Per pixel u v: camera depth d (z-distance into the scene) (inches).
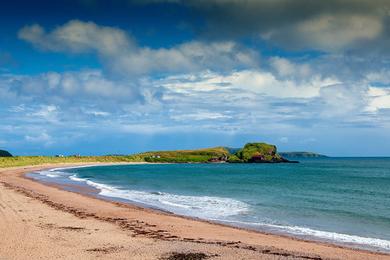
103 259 632.4
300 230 968.3
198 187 2252.7
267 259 657.0
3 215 1032.8
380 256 709.9
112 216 1110.4
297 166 6520.7
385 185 2410.2
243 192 1945.1
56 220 995.9
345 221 1106.1
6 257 625.9
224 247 740.7
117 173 4077.3
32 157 7071.9
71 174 3752.5
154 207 1359.5
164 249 710.5
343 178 3171.8
